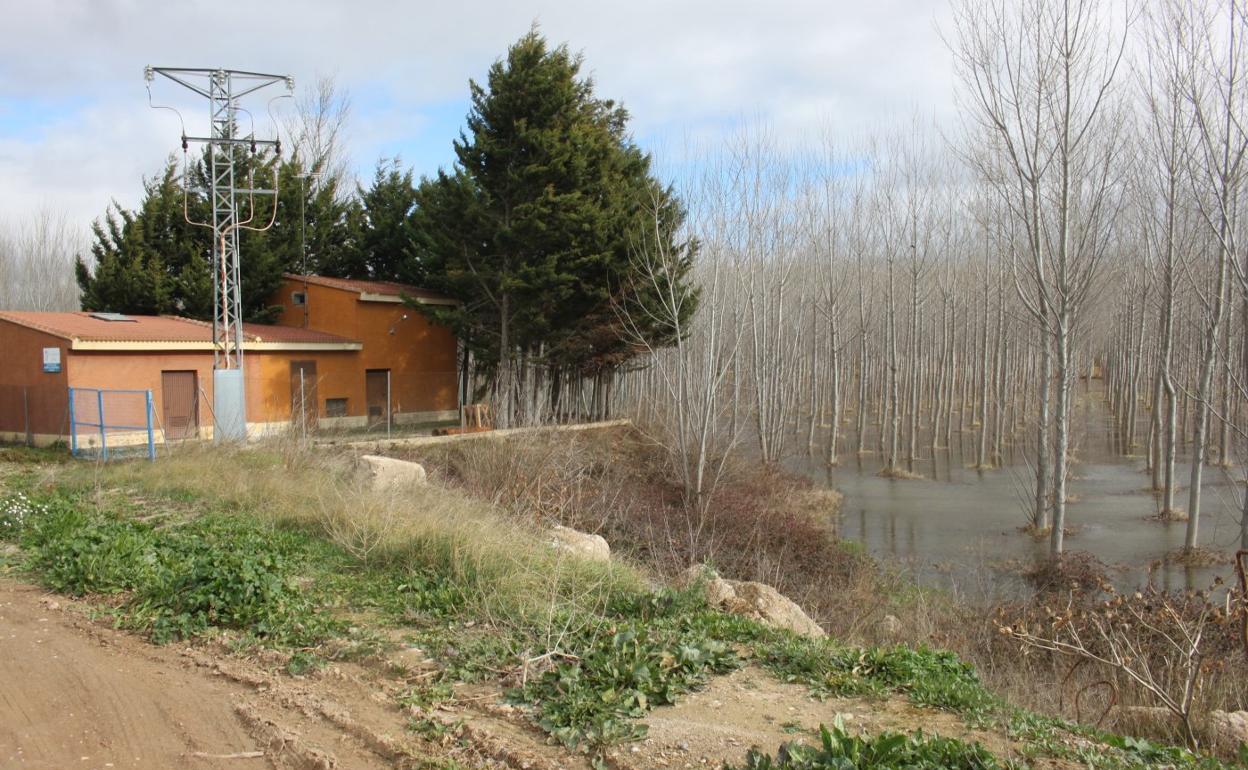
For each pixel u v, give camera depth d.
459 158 28.66
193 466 15.75
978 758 4.61
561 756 4.85
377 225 39.34
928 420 50.69
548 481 19.86
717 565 16.11
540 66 27.69
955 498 27.95
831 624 12.35
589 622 7.21
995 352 43.59
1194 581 17.17
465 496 15.44
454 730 5.18
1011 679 9.20
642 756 4.82
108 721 5.32
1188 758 5.32
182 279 31.22
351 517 10.59
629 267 27.05
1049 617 11.05
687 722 5.36
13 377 23.66
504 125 28.19
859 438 39.19
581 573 8.98
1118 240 35.75
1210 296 24.34
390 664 6.32
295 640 6.92
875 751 4.51
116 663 6.40
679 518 20.22
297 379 28.33
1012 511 25.58
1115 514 24.61
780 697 6.00
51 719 5.33
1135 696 8.74
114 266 31.50
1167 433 24.44
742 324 29.23
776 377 35.09
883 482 31.62
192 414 25.08
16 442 23.53
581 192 27.69
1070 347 25.59
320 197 37.94
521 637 6.91
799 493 26.64
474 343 29.48
